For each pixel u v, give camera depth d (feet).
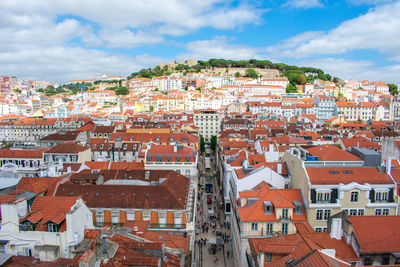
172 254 143.84
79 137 444.55
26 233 143.64
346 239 134.72
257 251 137.80
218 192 395.55
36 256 139.13
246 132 507.71
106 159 372.58
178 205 208.74
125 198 211.82
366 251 126.52
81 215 151.84
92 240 140.46
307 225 179.63
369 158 211.61
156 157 308.81
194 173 308.19
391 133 526.98
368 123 634.84
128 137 420.36
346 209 187.52
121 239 144.87
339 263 106.83
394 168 215.72
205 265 228.02
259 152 337.93
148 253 133.49
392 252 126.93
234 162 297.33
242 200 200.64
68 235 140.77
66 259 126.41
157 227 205.26
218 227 292.20
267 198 196.34
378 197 189.47
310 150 236.43
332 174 195.62
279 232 186.29
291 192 199.72
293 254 122.11
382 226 134.62
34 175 295.28
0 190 195.52
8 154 327.26
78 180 233.35
